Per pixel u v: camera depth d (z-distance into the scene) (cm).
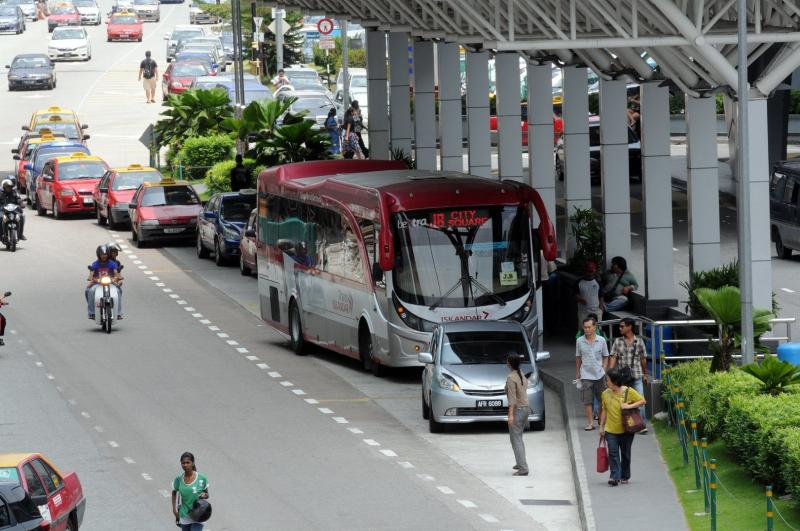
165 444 6128
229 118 15738
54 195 14788
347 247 7788
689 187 7794
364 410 6838
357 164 8988
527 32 8050
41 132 16775
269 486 5394
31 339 8862
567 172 9575
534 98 9925
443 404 6269
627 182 8956
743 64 5678
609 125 8919
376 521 4875
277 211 8888
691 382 5809
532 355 6469
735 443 5050
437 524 4828
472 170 11456
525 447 6050
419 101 12775
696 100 7725
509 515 4953
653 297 8344
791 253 10594
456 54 12331
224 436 6281
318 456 5891
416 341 7294
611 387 5131
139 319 9600
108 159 17912
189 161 16400
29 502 4003
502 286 7375
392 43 13212
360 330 7738
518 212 7444
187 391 7319
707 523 4522
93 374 7769
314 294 8250
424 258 7338
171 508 5072
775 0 6644
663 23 6812
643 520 4616
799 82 16238
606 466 5131
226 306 10131
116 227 14175
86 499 5209
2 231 12800
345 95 17912
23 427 6469
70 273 11506
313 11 13888
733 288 5988
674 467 5334
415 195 7344
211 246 12138
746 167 5694
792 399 5041
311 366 8050
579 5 6894
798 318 8362
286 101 14900
